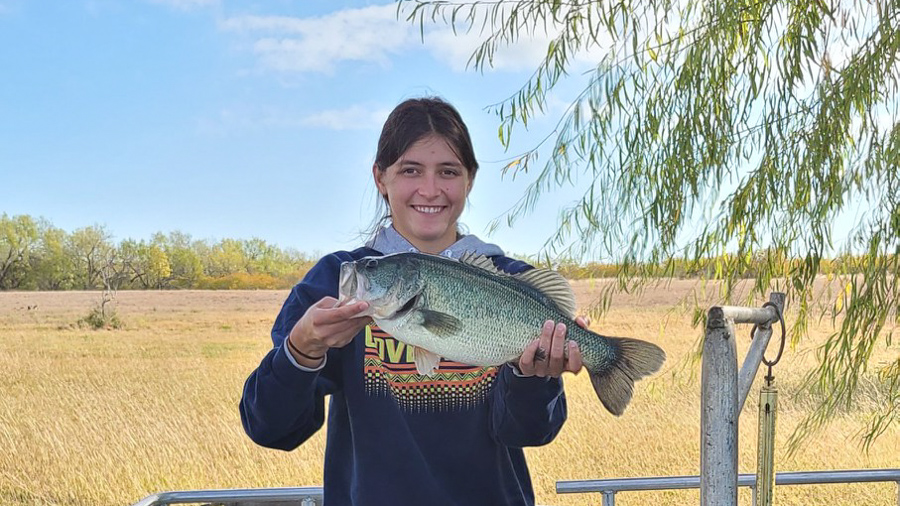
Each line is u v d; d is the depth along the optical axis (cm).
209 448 1347
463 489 214
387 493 211
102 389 2028
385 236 241
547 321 201
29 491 1200
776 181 491
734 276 519
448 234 245
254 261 5825
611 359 223
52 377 2298
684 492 1052
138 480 1236
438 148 229
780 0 508
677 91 510
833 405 496
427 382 217
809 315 519
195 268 5844
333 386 220
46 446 1374
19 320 4231
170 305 4994
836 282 489
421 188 229
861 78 445
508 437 212
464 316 213
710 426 192
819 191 475
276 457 1300
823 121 471
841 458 1034
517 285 222
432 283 212
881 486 955
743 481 325
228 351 3114
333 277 231
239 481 1238
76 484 1208
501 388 211
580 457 1178
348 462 224
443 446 215
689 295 614
